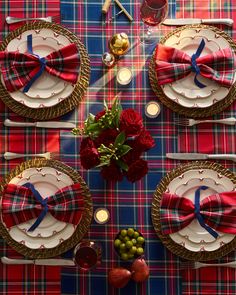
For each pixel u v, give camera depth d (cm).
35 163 149
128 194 150
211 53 150
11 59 148
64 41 150
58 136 151
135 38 154
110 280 143
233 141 152
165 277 149
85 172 151
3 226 148
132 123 123
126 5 154
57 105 150
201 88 149
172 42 151
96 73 153
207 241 146
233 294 149
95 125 127
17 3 154
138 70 153
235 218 145
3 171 150
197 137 152
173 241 147
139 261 143
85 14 154
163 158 151
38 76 147
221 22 154
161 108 153
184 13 154
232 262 149
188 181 147
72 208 145
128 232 143
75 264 148
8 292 149
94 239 149
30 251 147
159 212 148
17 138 151
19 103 150
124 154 125
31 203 145
